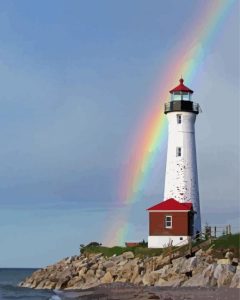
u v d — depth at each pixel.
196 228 79.31
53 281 79.81
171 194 80.75
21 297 68.69
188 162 81.38
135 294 54.62
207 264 60.72
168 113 82.88
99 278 71.12
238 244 64.62
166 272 61.78
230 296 48.44
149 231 75.62
